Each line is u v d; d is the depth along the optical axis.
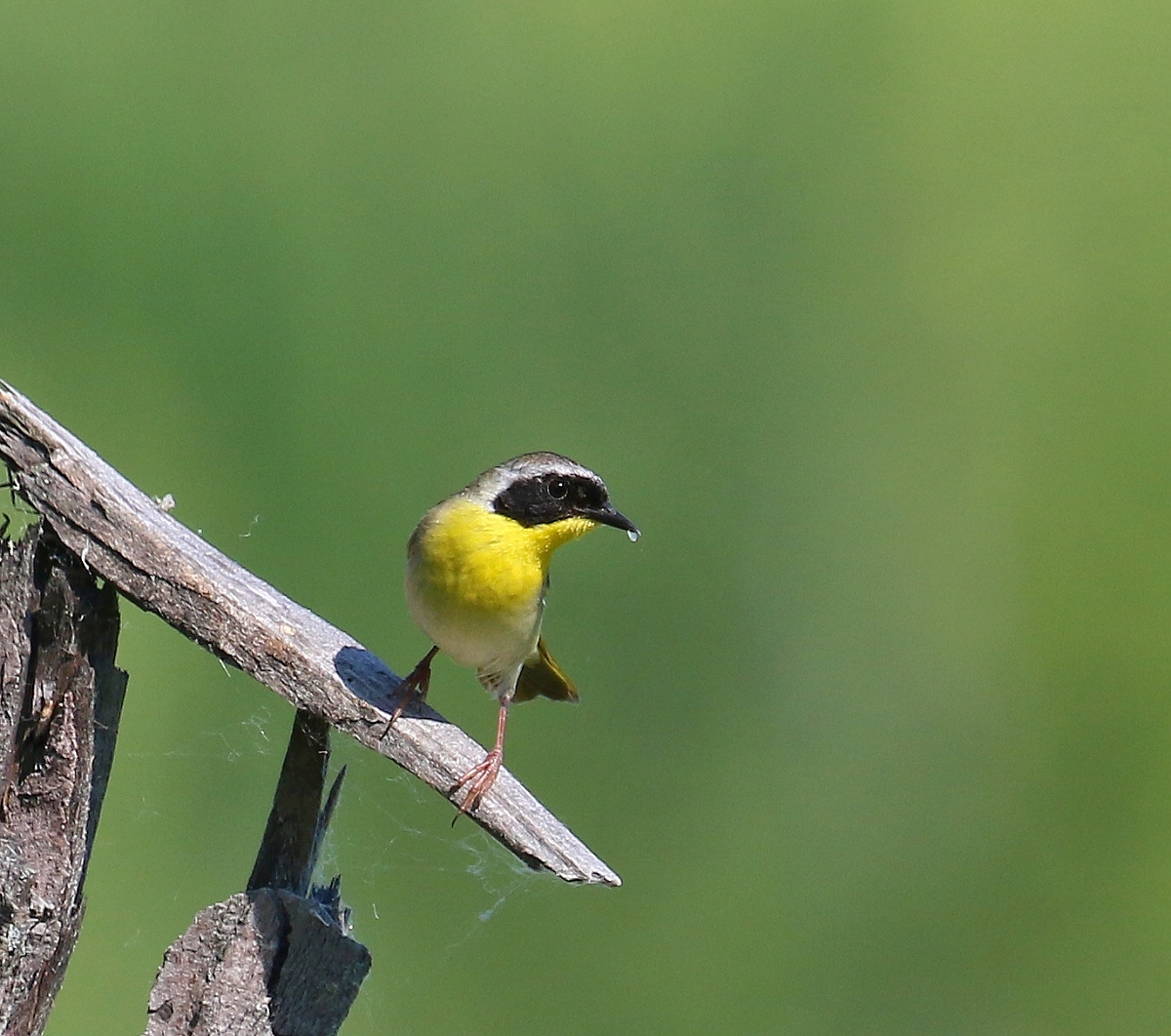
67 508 6.42
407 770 6.84
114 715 6.56
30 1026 6.33
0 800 6.20
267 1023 6.33
